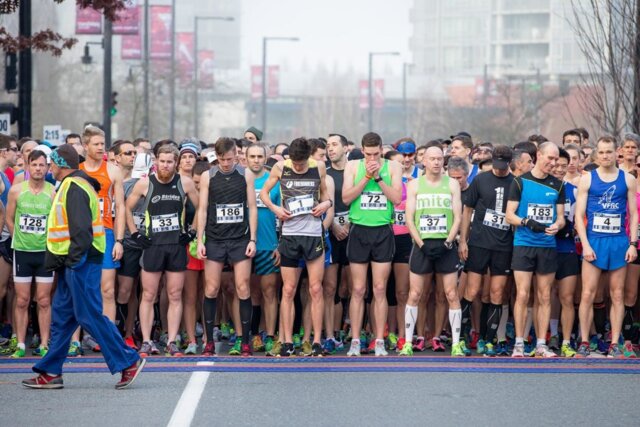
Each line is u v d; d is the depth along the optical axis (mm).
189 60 95062
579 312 18328
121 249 17953
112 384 14875
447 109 133750
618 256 18000
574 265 18469
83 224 14117
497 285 18500
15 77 32781
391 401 13625
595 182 18000
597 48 31312
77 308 14328
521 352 18219
